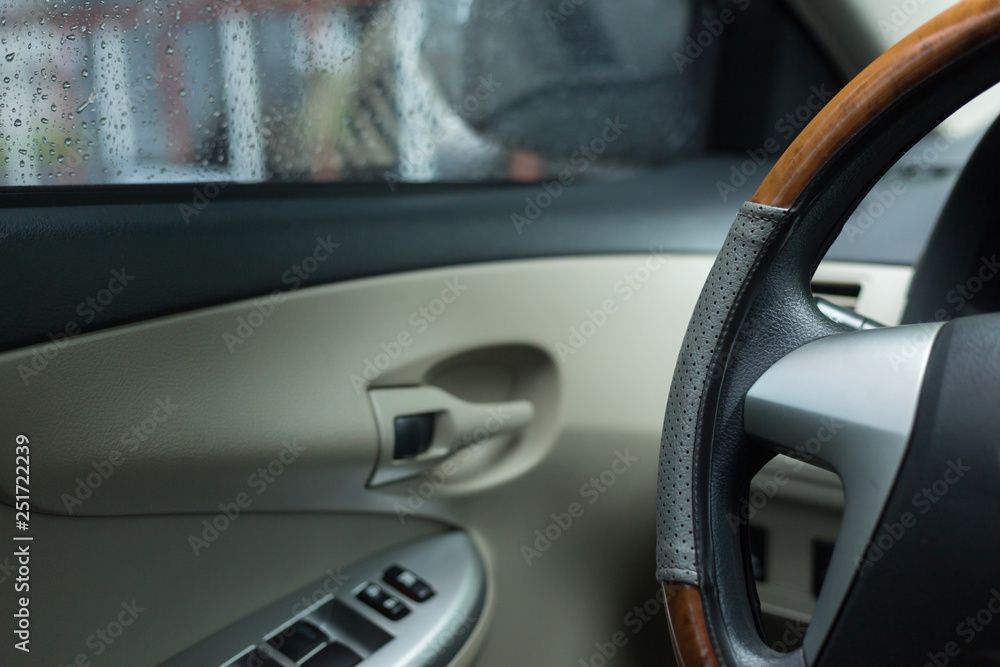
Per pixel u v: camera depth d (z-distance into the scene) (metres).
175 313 0.80
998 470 0.45
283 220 0.92
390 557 1.01
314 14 1.08
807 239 0.56
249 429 0.86
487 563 1.06
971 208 0.76
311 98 1.08
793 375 0.53
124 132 0.88
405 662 0.88
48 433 0.71
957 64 0.49
